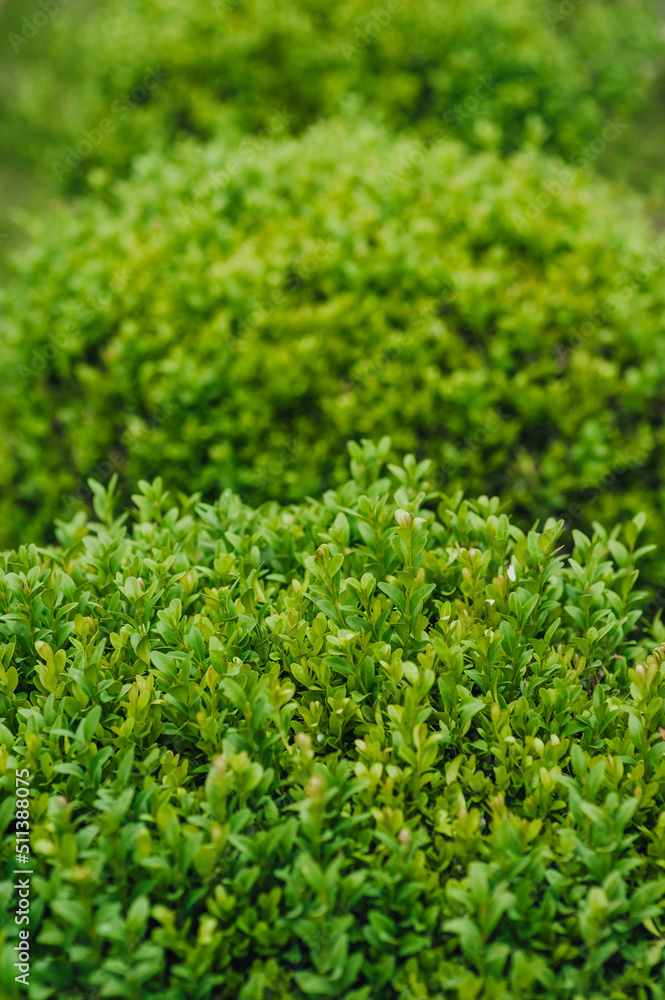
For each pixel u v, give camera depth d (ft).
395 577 7.70
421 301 12.23
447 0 20.44
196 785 6.64
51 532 13.01
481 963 4.99
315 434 12.10
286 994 5.18
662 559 11.55
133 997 4.83
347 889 5.27
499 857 5.46
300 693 6.98
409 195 13.98
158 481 9.03
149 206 14.49
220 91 20.42
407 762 6.25
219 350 11.82
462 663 6.53
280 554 8.26
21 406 12.80
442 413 11.82
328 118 20.35
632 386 11.66
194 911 5.62
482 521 8.09
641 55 24.29
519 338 11.91
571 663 7.57
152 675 6.82
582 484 11.57
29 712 6.49
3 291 13.92
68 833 5.12
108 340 12.86
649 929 5.43
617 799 5.69
